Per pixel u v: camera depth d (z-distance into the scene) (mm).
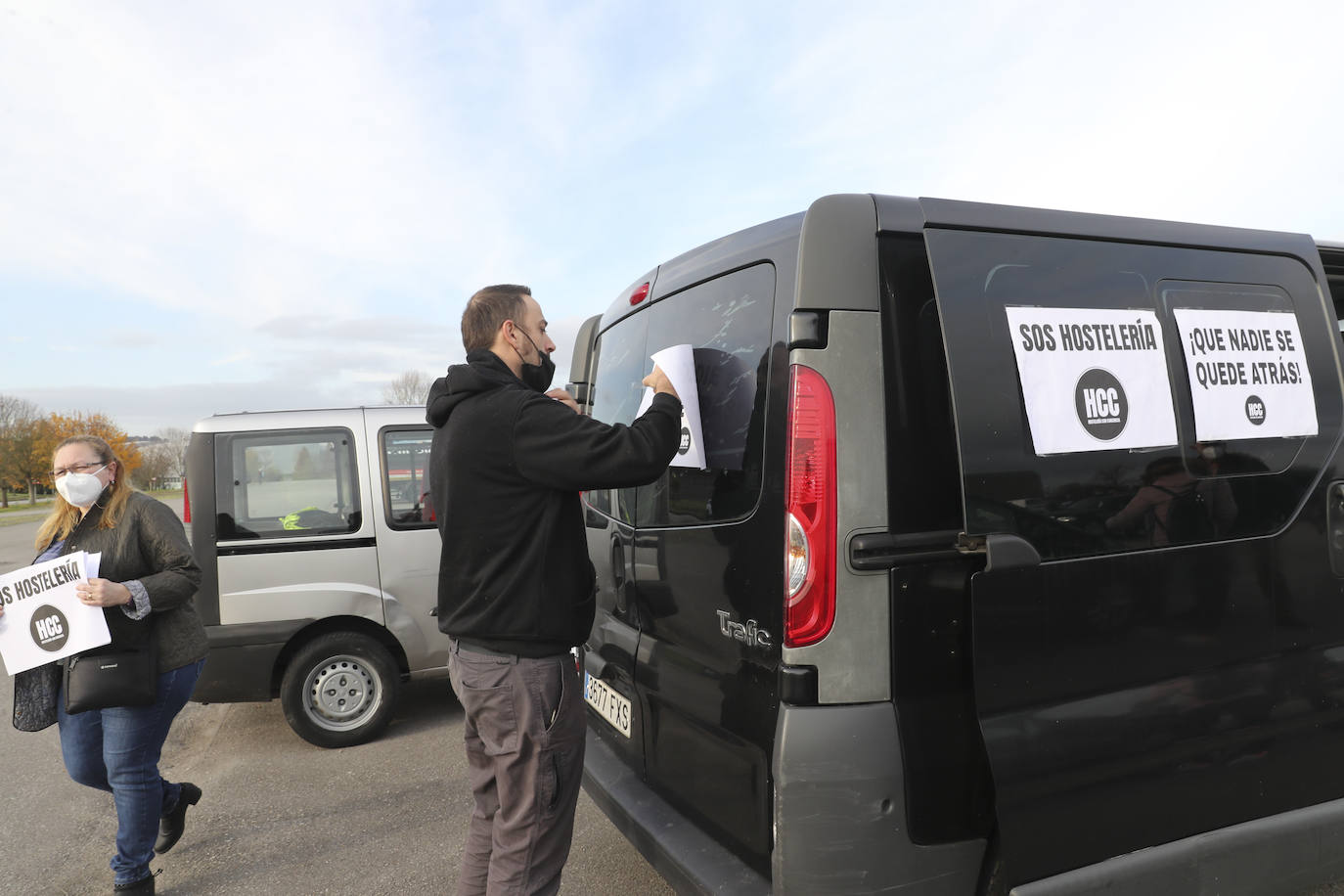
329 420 4664
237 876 3162
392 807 3783
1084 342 2027
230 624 4391
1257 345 2301
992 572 1831
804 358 1812
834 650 1779
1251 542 2189
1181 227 2277
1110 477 2006
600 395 3160
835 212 1854
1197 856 2031
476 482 2012
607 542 2822
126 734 2791
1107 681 1960
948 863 1849
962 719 1866
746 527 1992
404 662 4805
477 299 2197
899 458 1826
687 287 2441
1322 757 2273
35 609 2654
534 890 2035
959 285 1900
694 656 2217
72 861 3385
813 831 1761
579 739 2105
